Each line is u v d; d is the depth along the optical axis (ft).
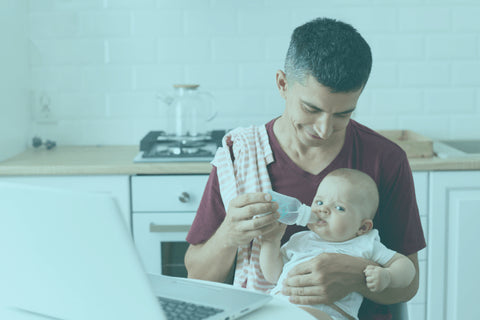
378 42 9.43
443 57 9.47
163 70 9.48
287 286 4.35
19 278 3.00
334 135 4.79
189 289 3.68
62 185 7.89
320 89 4.00
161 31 9.39
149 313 2.79
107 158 8.39
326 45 3.97
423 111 9.60
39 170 7.84
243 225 4.28
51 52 9.45
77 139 9.68
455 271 8.00
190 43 9.41
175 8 9.32
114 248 2.64
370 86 9.53
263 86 9.50
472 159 7.82
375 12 9.35
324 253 4.43
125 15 9.35
